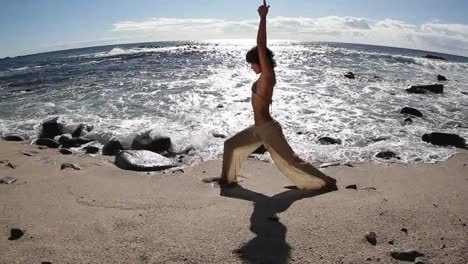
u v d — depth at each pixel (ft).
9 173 20.86
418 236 13.56
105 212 15.57
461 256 12.27
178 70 74.13
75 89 53.26
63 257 12.21
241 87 51.90
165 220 14.83
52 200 16.89
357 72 69.62
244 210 15.80
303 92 47.83
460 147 27.14
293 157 17.80
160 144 26.07
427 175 20.79
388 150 25.13
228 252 12.50
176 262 11.95
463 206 16.17
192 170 21.68
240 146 18.57
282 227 14.21
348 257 12.19
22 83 64.28
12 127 34.27
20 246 12.89
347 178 20.33
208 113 36.91
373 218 14.88
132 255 12.34
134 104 41.50
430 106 42.19
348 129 31.71
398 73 70.85
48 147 28.22
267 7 15.94
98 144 28.81
